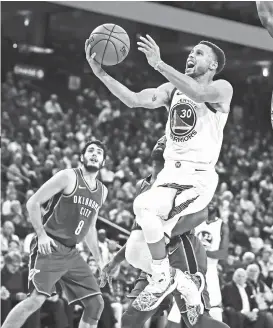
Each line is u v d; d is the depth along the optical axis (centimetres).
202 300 424
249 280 900
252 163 1997
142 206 398
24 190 1275
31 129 1641
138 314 438
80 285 538
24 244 898
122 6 1838
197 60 414
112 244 931
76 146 1673
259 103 2470
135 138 1956
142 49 386
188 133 407
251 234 1317
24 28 2322
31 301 523
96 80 2408
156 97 433
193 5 1995
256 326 855
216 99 397
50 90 2345
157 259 397
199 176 406
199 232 669
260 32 2070
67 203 530
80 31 2325
